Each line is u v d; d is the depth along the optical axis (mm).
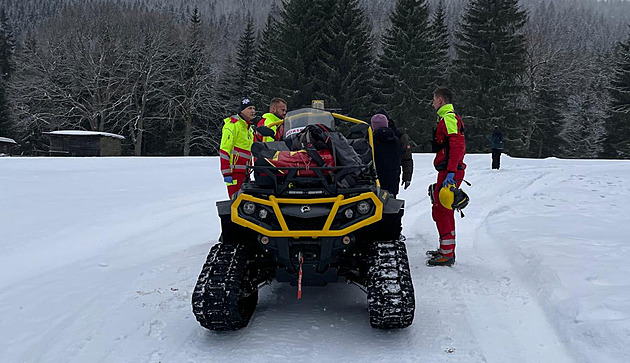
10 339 3996
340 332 3982
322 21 44844
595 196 9391
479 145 47375
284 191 4078
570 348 3533
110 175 13727
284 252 3955
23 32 101250
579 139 62625
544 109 56344
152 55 51656
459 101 47594
